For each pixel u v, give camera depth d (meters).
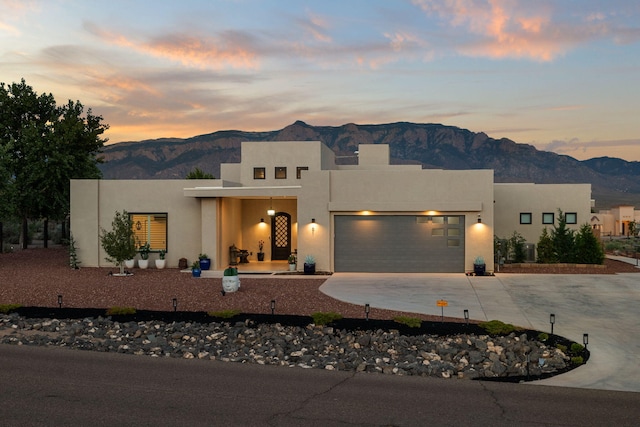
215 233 24.47
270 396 8.93
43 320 15.20
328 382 9.88
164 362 11.20
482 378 10.40
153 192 25.12
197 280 21.08
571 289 19.19
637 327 14.09
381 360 11.59
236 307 16.27
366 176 23.67
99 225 25.22
